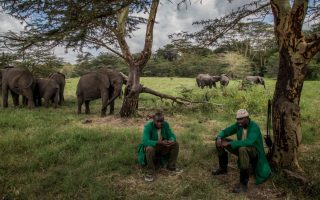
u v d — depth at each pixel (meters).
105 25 11.01
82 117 12.09
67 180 5.83
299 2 5.57
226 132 6.18
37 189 5.61
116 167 6.52
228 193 5.53
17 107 15.29
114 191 5.48
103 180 5.93
